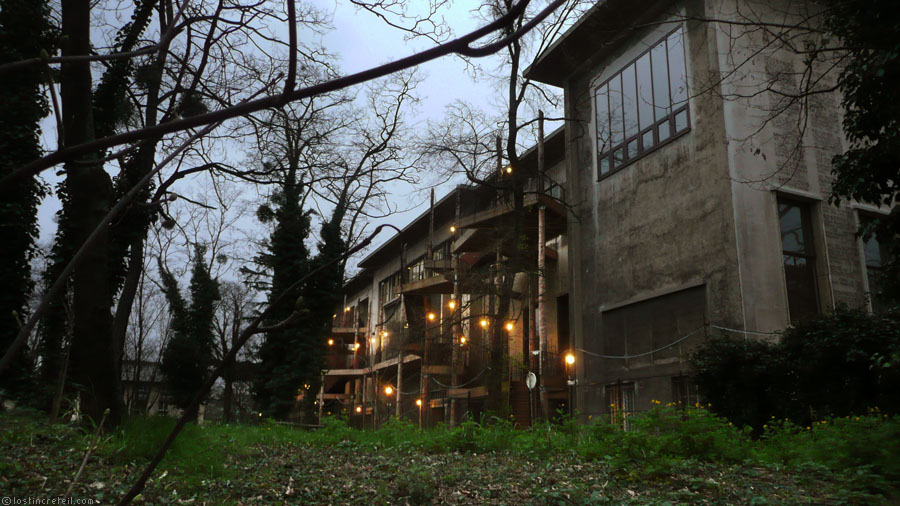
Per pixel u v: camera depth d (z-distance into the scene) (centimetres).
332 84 102
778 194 1912
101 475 688
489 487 845
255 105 102
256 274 3131
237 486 777
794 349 1509
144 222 1594
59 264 1537
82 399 784
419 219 4003
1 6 1553
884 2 970
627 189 2342
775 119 1959
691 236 2008
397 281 4516
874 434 860
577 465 1028
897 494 718
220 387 4747
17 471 643
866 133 1195
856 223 1992
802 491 767
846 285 1909
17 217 1565
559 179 2925
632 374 2189
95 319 741
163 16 1277
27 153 1591
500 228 2677
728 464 1008
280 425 1720
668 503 699
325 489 809
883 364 1154
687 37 2103
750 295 1797
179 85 290
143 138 99
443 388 3344
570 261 2573
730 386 1573
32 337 1791
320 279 2659
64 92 213
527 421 2570
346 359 5047
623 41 2431
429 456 1202
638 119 2330
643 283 2198
